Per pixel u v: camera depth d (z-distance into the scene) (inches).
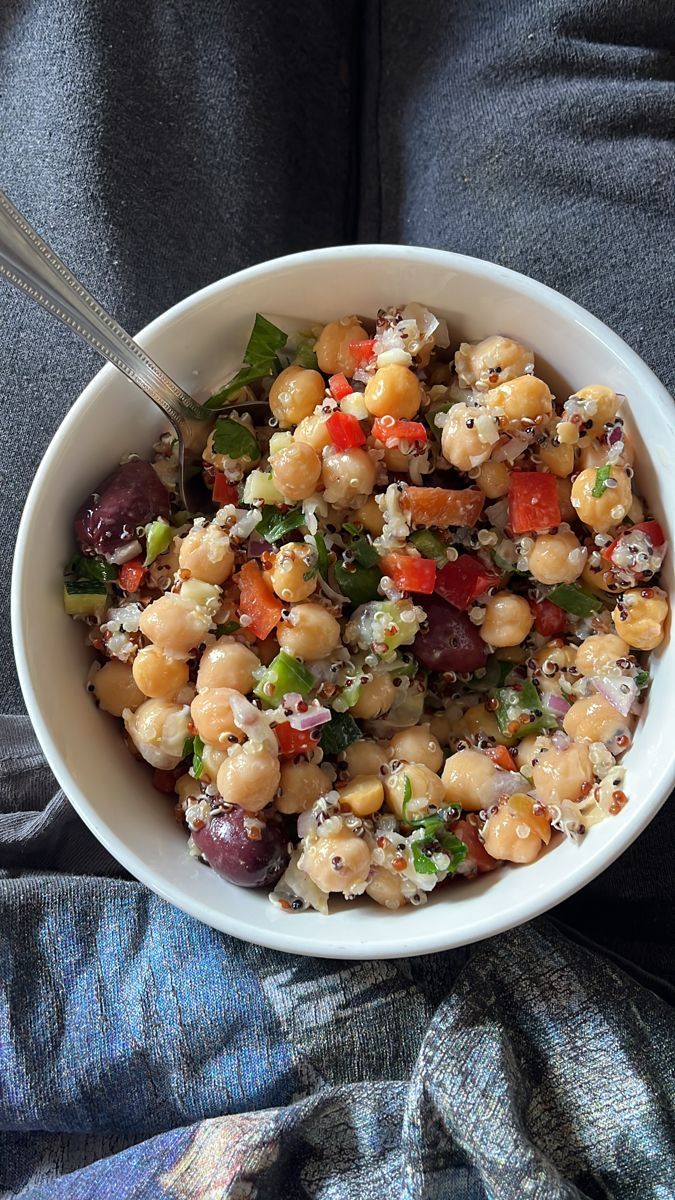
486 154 11.1
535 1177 8.2
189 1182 8.8
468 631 9.1
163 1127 9.8
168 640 8.7
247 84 11.4
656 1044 9.2
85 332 8.0
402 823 8.9
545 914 10.2
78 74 10.8
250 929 8.2
